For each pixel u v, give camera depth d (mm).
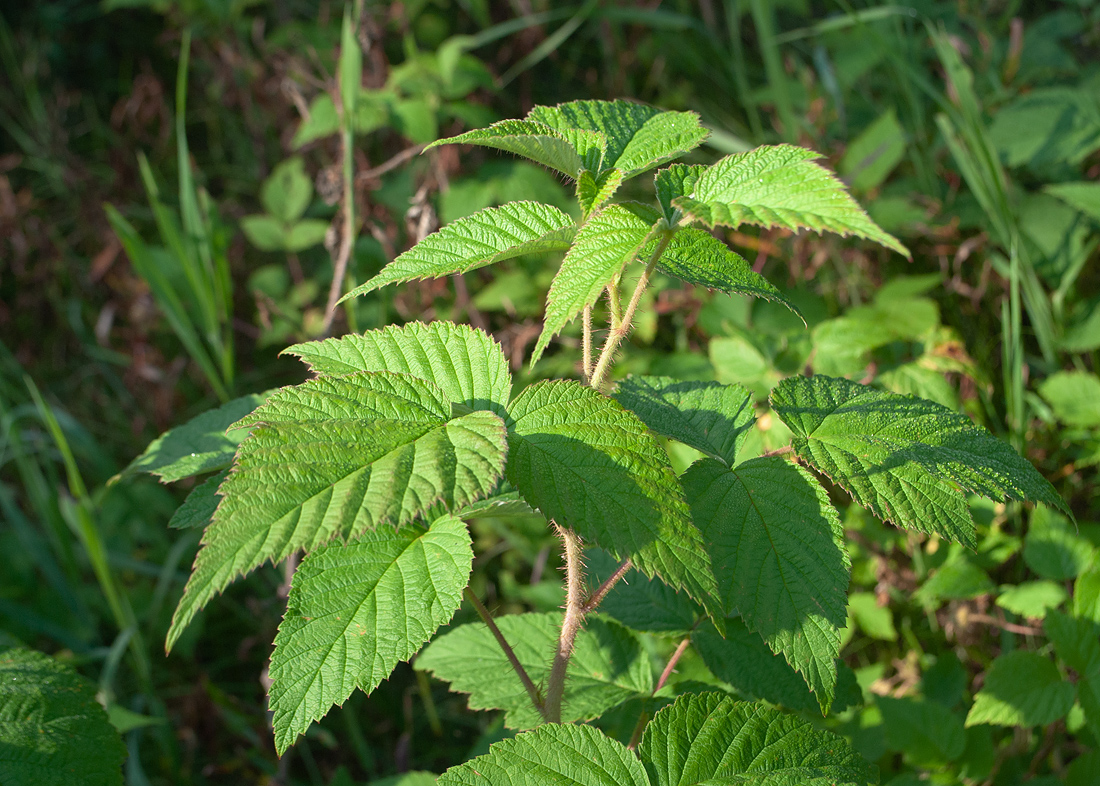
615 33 1169
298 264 1057
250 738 750
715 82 1190
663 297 835
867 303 870
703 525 381
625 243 355
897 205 838
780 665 454
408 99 910
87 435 924
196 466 439
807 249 868
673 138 398
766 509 383
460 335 391
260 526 316
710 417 415
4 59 1311
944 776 547
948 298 858
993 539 653
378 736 784
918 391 669
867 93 1067
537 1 1191
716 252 373
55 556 909
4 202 1134
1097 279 841
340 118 869
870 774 384
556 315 345
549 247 380
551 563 813
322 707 344
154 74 1314
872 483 381
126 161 1158
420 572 365
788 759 383
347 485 325
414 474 327
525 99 1148
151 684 807
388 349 391
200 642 875
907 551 706
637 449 351
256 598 880
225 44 1179
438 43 1195
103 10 1374
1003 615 681
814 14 1281
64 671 447
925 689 646
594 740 381
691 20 1094
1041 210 839
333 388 351
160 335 1080
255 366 1069
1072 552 587
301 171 1003
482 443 333
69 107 1334
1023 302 845
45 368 1120
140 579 908
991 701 525
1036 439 729
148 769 770
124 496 933
